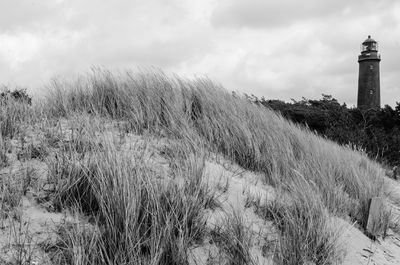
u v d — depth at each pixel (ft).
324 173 17.90
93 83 20.30
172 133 16.65
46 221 9.68
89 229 9.46
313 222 12.46
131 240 8.97
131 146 14.48
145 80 20.63
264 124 20.93
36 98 17.93
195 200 11.02
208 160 15.75
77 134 13.79
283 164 17.34
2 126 13.56
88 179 10.58
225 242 10.61
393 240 15.76
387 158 35.29
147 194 10.44
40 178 11.18
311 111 46.37
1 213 9.36
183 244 9.62
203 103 20.15
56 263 8.43
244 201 13.44
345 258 12.71
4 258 8.25
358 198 18.16
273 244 11.48
